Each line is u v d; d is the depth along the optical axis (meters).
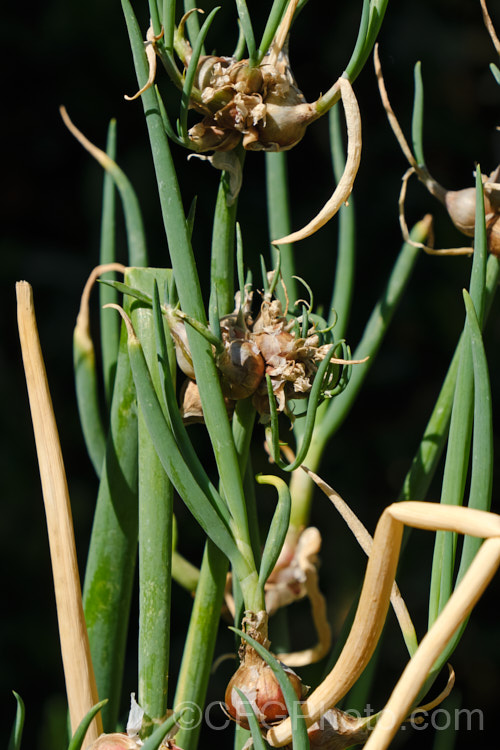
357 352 0.79
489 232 0.72
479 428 0.66
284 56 0.67
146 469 0.68
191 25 0.71
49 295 2.44
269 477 0.66
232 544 0.65
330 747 0.66
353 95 0.65
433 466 0.74
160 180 0.66
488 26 0.72
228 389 0.67
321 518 2.31
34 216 2.53
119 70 2.44
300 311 0.79
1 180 2.52
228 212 0.68
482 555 0.60
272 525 0.65
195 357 0.66
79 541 2.20
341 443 2.45
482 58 2.45
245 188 2.38
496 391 2.37
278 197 0.81
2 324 2.43
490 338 2.36
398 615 0.67
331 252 2.40
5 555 2.18
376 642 0.63
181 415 0.69
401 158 2.46
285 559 0.80
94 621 0.74
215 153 0.68
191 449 0.66
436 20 2.46
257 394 0.67
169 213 0.66
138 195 2.33
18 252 2.48
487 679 2.31
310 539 0.80
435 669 0.66
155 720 0.67
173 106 2.13
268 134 0.66
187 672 0.72
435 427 0.75
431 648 0.60
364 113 2.46
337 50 2.38
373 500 2.40
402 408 2.51
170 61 0.66
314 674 0.86
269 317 0.67
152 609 0.68
